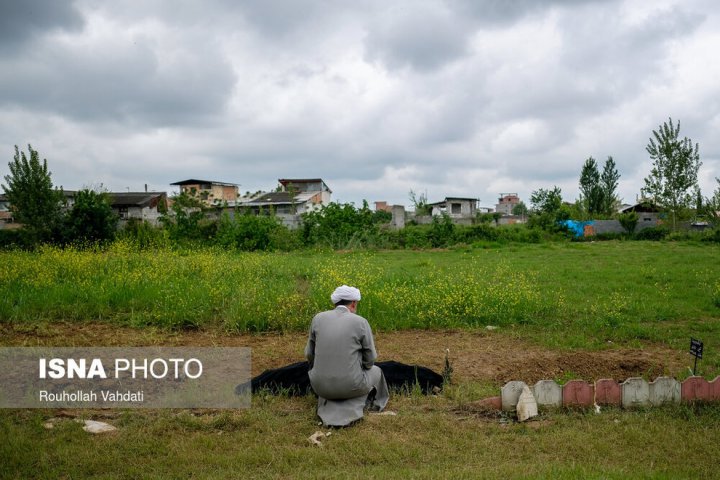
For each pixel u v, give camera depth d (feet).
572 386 18.67
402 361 24.68
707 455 15.65
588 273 53.26
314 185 216.95
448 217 110.63
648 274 51.29
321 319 18.37
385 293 34.78
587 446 16.10
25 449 15.28
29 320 30.40
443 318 32.09
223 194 207.21
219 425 17.40
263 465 14.93
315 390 18.07
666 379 18.99
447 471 14.35
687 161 132.36
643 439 16.51
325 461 15.14
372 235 100.42
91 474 14.35
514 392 18.65
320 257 70.59
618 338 28.66
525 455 15.66
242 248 87.04
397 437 16.69
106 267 44.34
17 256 47.37
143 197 166.81
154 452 15.56
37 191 86.53
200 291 35.45
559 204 139.23
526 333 29.78
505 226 131.54
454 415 18.47
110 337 27.94
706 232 112.47
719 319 33.32
